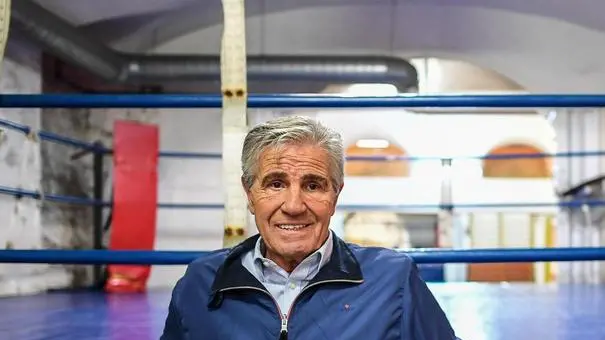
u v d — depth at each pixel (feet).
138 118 20.74
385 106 6.24
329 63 19.11
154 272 20.15
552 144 25.14
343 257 4.14
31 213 15.83
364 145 24.73
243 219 5.82
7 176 14.97
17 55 16.05
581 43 19.57
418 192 24.54
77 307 12.25
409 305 3.98
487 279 24.36
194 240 20.65
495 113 24.98
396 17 19.89
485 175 25.26
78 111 20.03
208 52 19.94
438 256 6.05
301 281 4.10
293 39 20.25
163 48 19.84
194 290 4.21
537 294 14.88
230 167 5.86
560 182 19.99
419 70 23.72
